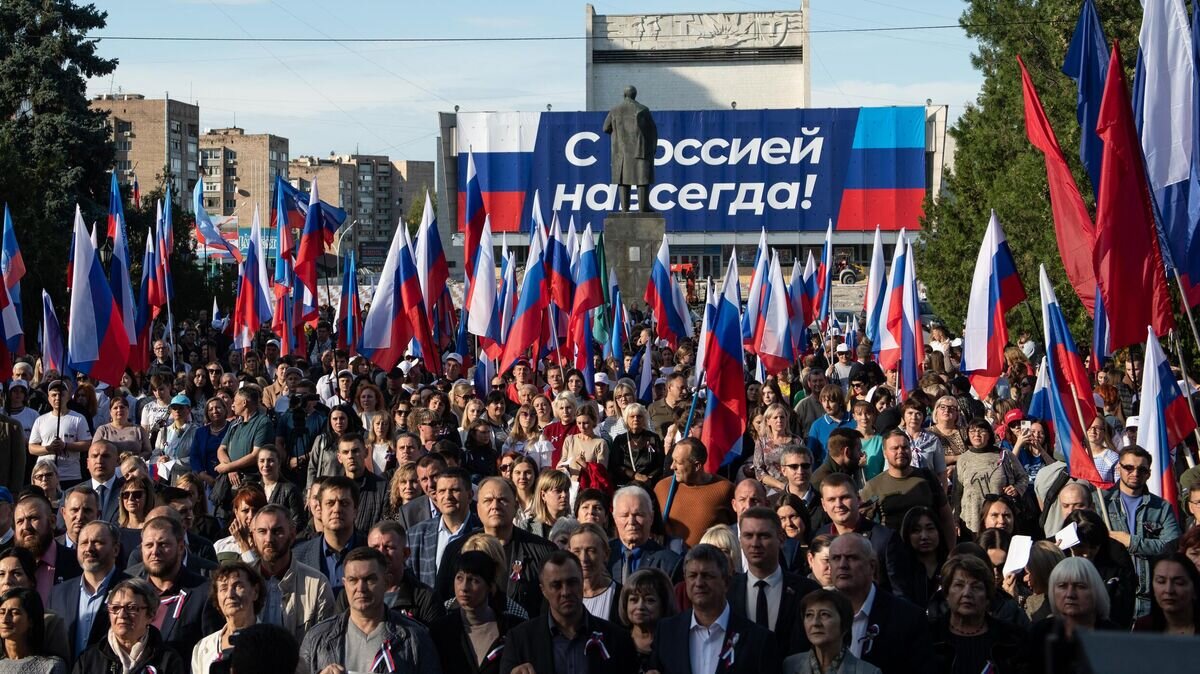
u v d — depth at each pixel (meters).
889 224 66.12
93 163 42.41
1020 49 30.69
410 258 18.72
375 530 8.29
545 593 7.45
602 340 24.53
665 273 24.09
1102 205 11.03
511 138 66.44
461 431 14.52
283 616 8.38
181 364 24.06
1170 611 7.49
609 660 7.38
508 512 9.06
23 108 42.22
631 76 75.62
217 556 9.85
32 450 14.77
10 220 18.58
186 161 133.88
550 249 20.14
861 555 7.30
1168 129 11.72
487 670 7.69
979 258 14.36
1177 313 19.64
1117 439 14.14
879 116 65.94
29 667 7.46
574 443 12.90
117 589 7.52
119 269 18.80
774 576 7.95
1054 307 12.02
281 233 25.98
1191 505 9.26
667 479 10.48
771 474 12.46
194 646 7.98
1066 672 2.64
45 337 18.72
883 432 12.82
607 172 66.38
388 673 7.32
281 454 12.08
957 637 7.36
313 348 29.05
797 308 23.61
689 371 18.73
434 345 19.03
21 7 41.44
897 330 17.92
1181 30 11.70
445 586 8.85
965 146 36.03
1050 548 8.30
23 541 9.10
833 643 6.81
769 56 75.38
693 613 7.29
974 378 14.62
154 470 14.29
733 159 66.62
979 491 11.75
